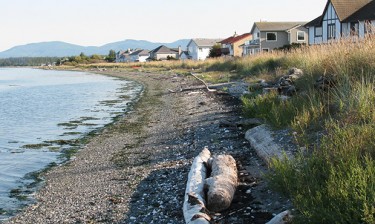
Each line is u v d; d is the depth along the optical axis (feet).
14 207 33.86
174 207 29.22
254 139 41.27
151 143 53.57
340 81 39.68
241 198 27.78
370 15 128.47
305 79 52.01
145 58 521.24
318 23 157.69
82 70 352.49
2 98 127.85
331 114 35.55
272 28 229.66
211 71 169.68
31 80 232.73
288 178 25.13
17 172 44.93
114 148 53.26
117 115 84.33
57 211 32.14
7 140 63.16
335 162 24.49
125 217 28.94
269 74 97.50
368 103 31.60
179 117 71.15
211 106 77.36
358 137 25.99
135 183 36.58
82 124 75.36
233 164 32.53
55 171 44.73
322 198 20.99
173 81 158.10
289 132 36.55
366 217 18.35
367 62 40.98
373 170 21.03
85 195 35.27
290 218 21.56
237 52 288.92
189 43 421.18
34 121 81.56
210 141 47.42
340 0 145.59
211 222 24.32
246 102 58.08
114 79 213.66
